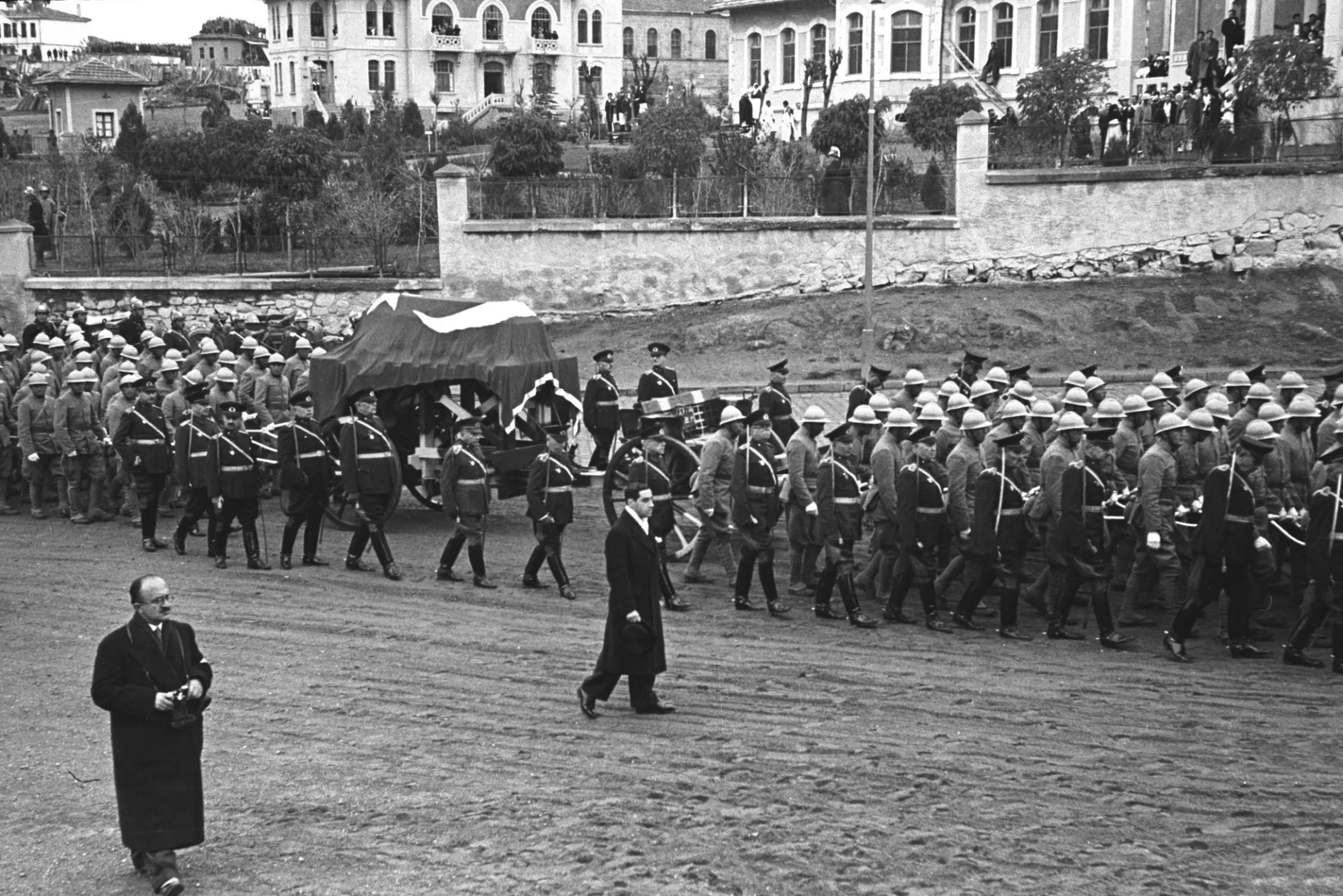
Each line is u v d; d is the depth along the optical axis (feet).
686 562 60.34
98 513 69.21
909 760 35.86
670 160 139.74
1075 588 48.42
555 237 127.34
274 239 139.33
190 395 60.13
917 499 49.24
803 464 51.01
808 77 178.40
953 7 182.60
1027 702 40.83
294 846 31.07
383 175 168.04
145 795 28.81
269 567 59.06
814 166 137.18
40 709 41.11
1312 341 108.27
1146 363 105.91
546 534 53.52
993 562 48.65
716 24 387.96
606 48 343.26
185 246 136.87
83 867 30.40
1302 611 49.67
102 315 103.30
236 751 37.01
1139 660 45.85
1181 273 121.70
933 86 154.10
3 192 166.40
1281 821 32.04
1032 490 50.26
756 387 90.33
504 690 42.14
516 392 63.57
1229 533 45.24
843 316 117.60
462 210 127.34
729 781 34.55
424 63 321.11
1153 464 48.60
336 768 35.76
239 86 384.06
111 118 284.00
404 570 58.44
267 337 94.68
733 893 28.43
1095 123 131.23
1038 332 111.65
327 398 65.87
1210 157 121.29
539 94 277.44
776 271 126.72
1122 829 31.55
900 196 126.62
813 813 32.48
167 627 29.60
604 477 63.00
